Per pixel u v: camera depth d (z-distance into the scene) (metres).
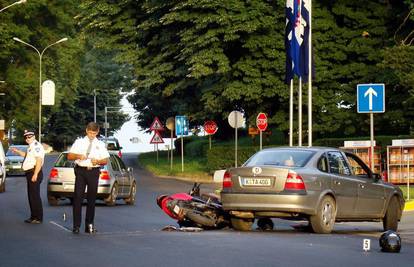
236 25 70.69
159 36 77.88
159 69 77.56
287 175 28.84
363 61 74.12
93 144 28.36
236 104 77.62
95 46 81.06
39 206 33.12
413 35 71.75
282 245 24.33
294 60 51.44
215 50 72.12
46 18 124.75
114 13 78.88
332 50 73.25
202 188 63.44
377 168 65.06
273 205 28.81
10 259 20.84
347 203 30.52
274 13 72.12
